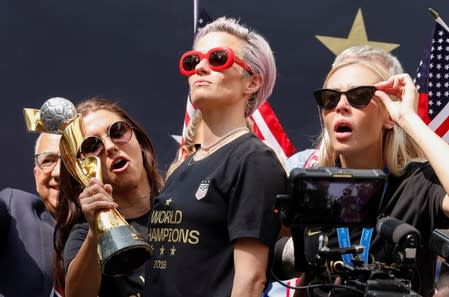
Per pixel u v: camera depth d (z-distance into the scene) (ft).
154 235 23.65
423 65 34.60
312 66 41.22
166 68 40.52
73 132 25.66
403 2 41.65
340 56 27.12
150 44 40.47
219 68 23.45
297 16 41.29
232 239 22.25
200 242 22.68
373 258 24.36
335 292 21.80
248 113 24.64
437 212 24.50
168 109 40.52
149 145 29.71
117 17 40.37
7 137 39.52
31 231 31.99
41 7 39.93
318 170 21.45
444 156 23.58
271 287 34.17
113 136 28.27
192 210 22.81
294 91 41.11
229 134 23.54
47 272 31.40
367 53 26.78
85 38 40.16
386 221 21.74
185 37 40.68
